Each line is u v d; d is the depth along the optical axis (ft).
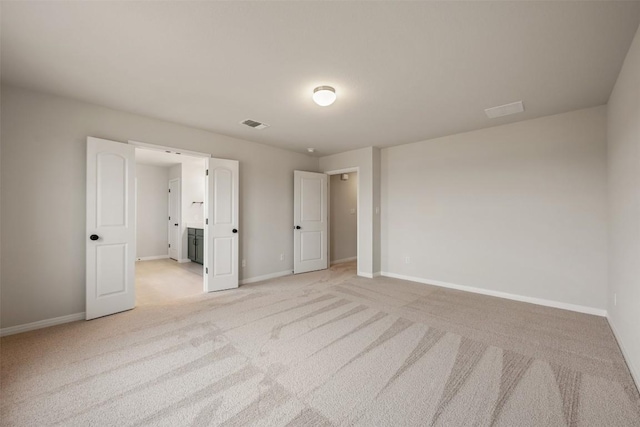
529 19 5.76
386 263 16.72
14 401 5.57
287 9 5.53
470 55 7.07
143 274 17.48
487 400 5.66
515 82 8.47
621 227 7.93
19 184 8.83
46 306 9.27
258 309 10.89
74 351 7.57
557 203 11.12
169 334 8.65
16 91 8.77
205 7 5.48
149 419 5.12
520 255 12.00
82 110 9.95
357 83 8.58
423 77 8.20
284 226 17.13
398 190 16.16
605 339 8.32
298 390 5.98
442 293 13.07
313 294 12.91
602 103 10.03
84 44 6.67
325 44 6.69
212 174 13.52
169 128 12.16
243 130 13.33
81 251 9.93
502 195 12.47
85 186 9.99
